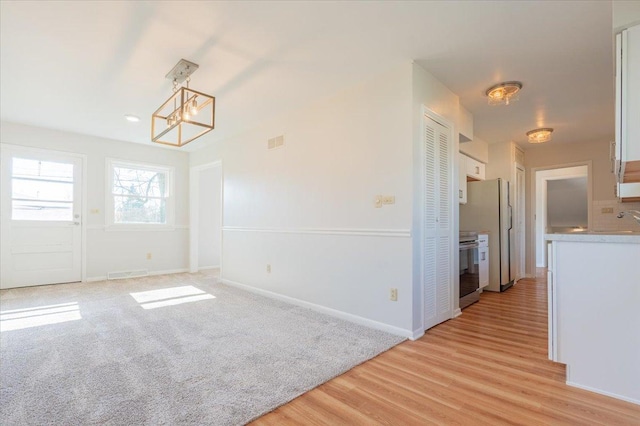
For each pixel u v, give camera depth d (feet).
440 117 9.75
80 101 11.50
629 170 6.26
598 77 9.45
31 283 14.71
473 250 12.44
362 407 5.27
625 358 5.51
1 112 12.76
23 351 7.36
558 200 23.86
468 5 6.40
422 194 8.93
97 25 7.04
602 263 5.77
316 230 11.06
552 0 6.23
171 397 5.45
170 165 19.20
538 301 12.56
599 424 4.81
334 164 10.52
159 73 9.30
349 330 8.91
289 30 7.25
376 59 8.51
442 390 5.79
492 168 16.85
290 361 6.89
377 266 9.16
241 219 15.01
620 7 5.70
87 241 16.19
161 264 18.78
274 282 12.87
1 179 14.01
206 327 9.14
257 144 14.05
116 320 9.77
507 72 9.19
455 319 10.10
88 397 5.42
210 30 7.24
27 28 7.13
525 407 5.25
